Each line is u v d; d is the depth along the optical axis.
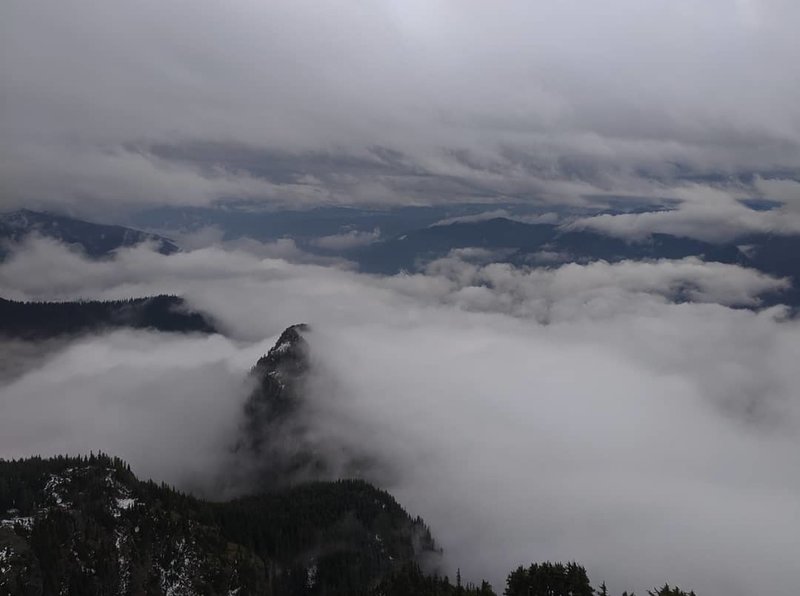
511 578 146.38
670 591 143.12
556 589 139.00
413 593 199.62
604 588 142.88
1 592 170.88
